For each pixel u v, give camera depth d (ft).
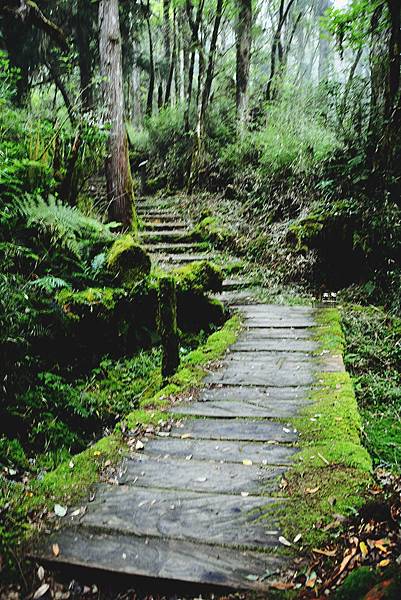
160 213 38.58
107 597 7.32
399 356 18.24
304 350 17.44
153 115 53.42
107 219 31.35
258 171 35.35
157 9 63.05
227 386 14.57
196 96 49.01
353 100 31.63
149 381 17.42
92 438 15.06
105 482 9.68
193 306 21.89
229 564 7.36
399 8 25.35
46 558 7.63
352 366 17.90
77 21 44.55
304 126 33.76
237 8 44.39
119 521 8.43
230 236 31.48
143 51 62.39
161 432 11.78
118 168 30.66
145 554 7.63
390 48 26.09
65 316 16.87
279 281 27.14
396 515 7.72
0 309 14.51
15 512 8.75
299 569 7.17
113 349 18.80
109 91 29.99
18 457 12.57
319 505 8.54
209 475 9.78
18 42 41.34
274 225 31.17
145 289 19.85
